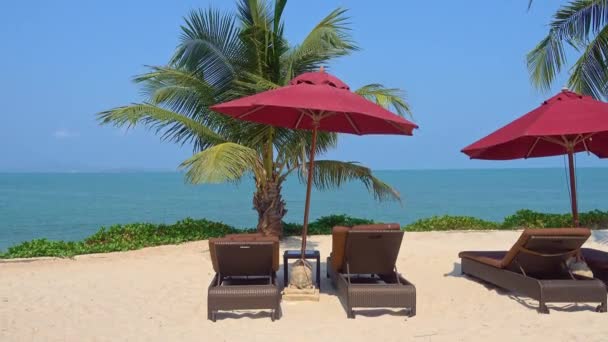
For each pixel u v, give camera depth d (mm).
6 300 6941
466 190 59062
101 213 30219
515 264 7000
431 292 7422
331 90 6426
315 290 7070
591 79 11211
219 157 8961
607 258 7406
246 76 11156
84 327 5758
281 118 8078
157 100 10984
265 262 6477
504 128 7523
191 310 6488
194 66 11078
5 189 73062
